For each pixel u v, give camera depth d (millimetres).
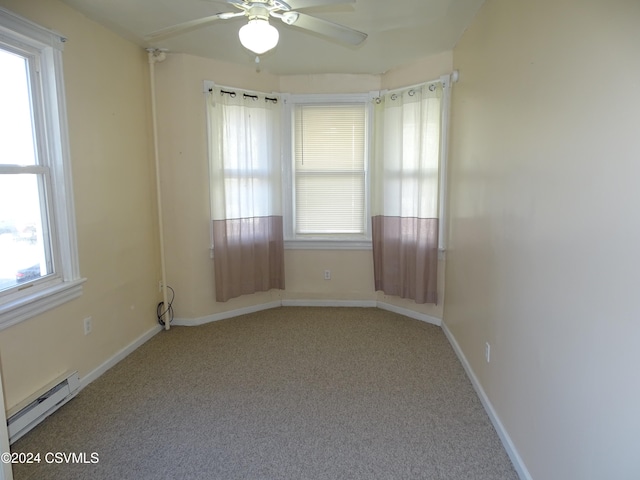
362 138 4281
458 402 2529
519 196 1950
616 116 1183
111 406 2486
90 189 2785
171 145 3652
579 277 1386
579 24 1397
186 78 3584
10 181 2254
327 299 4508
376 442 2141
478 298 2652
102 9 2637
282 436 2197
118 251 3121
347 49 3467
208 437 2189
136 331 3383
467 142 2992
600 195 1263
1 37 2135
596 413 1278
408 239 3936
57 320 2492
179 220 3742
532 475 1754
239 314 4195
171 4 2586
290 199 4348
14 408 2146
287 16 2014
